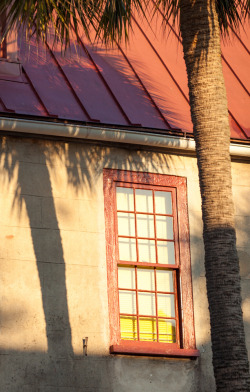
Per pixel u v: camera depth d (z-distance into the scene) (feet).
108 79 50.21
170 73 53.42
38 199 45.39
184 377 46.03
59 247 45.11
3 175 44.98
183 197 49.32
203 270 48.52
